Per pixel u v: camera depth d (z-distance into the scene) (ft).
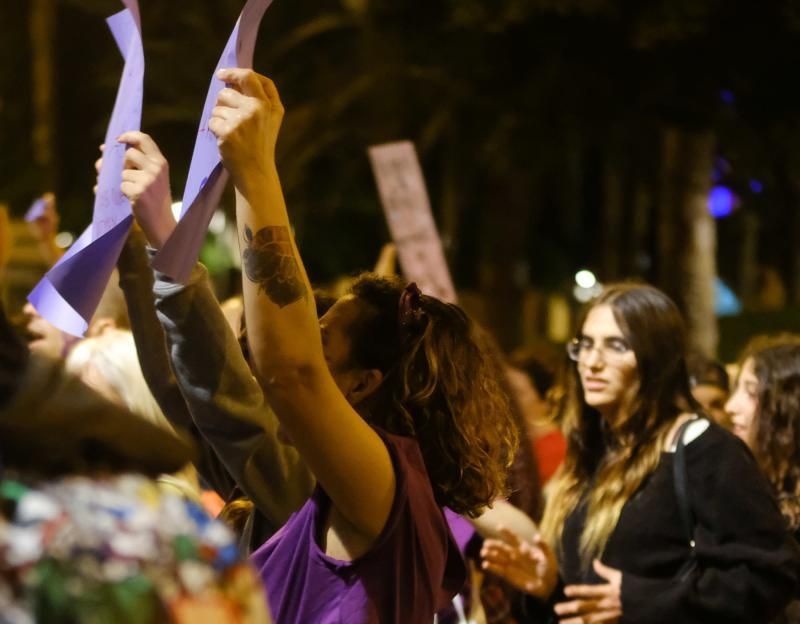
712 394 45.83
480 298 133.69
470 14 92.89
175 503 15.23
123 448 15.49
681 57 92.58
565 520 33.40
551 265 165.68
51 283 21.42
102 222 22.80
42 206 37.99
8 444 15.17
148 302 24.90
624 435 32.63
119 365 25.14
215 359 22.94
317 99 119.34
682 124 95.81
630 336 32.40
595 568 31.04
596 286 160.66
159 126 119.34
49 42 132.16
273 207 20.30
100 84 130.52
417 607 20.75
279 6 121.49
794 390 35.78
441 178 128.88
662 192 104.06
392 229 45.24
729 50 91.66
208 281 23.11
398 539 20.65
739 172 107.55
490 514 32.86
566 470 34.09
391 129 112.37
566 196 154.71
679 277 102.99
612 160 111.65
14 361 16.01
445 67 103.35
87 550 14.12
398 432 22.34
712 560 30.55
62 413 15.24
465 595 32.58
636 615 30.27
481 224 138.72
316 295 25.52
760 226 165.07
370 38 109.81
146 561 14.25
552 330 168.55
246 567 15.17
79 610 13.79
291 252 20.30
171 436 15.92
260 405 23.39
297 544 21.16
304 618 20.58
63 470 15.21
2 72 143.02
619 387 32.45
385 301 22.84
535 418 46.96
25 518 14.30
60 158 133.49
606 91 95.20
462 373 22.67
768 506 30.81
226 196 114.62
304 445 20.15
